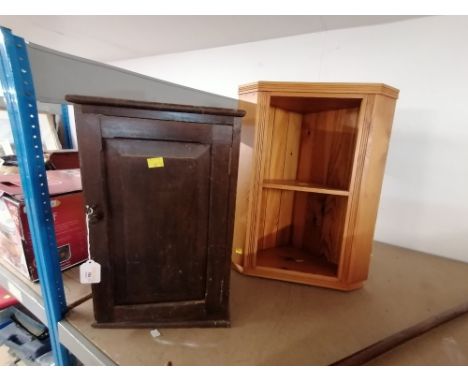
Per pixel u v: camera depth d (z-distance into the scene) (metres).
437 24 1.06
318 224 1.14
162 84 0.78
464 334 0.72
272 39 1.48
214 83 1.77
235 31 1.39
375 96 0.77
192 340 0.66
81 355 0.64
